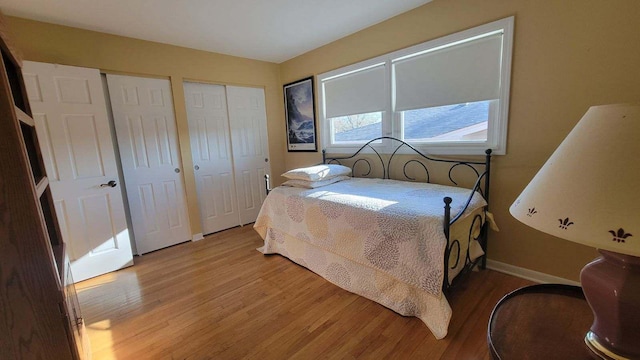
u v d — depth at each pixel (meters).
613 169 0.63
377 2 2.37
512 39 2.00
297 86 3.88
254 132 3.97
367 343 1.60
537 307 1.07
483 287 2.07
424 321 1.69
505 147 2.15
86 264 2.55
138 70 2.90
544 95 1.93
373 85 2.97
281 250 2.78
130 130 2.92
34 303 0.86
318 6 2.40
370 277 1.97
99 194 2.60
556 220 0.69
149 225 3.11
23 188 0.82
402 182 2.72
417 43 2.53
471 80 2.26
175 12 2.36
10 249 0.81
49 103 2.31
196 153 3.44
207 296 2.17
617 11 1.62
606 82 1.70
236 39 3.06
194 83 3.37
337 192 2.42
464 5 2.21
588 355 0.83
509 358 0.84
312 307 1.96
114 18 2.40
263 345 1.63
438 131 2.59
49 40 2.41
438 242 1.55
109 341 1.71
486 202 2.19
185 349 1.63
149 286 2.37
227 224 3.81
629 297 0.69
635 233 0.57
